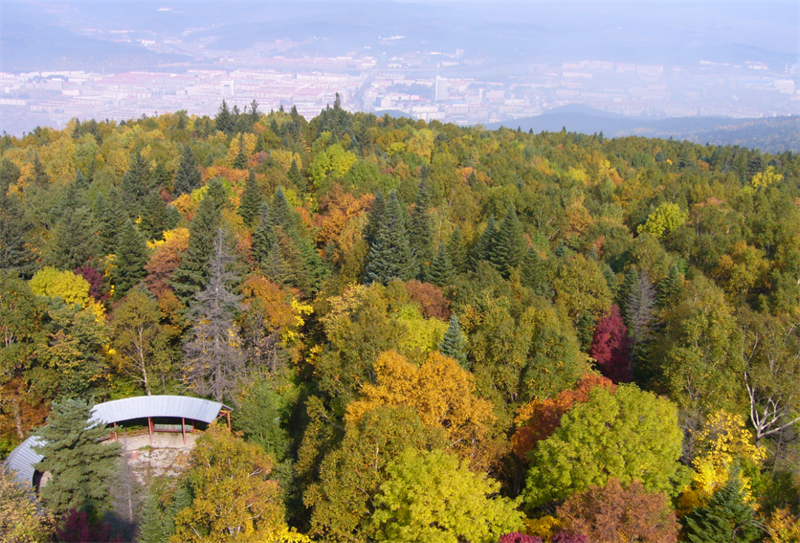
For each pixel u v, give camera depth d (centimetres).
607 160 17150
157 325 5156
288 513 3203
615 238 8962
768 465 3444
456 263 7450
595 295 6012
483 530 2455
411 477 2562
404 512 2502
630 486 2512
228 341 4947
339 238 8075
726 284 7212
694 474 3055
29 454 3772
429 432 2938
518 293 5931
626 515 2378
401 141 16275
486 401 3566
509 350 4097
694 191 11194
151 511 3033
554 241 9406
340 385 3834
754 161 16150
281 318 5338
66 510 3325
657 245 7725
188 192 10112
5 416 4172
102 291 6269
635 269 6688
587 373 4166
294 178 10869
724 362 3981
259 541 2653
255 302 5222
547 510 3023
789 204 10188
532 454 3116
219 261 5134
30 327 4400
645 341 5669
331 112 18375
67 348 4275
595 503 2442
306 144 16400
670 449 2873
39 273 5669
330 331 5053
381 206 8031
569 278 6125
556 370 3997
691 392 3922
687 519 2684
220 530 2684
